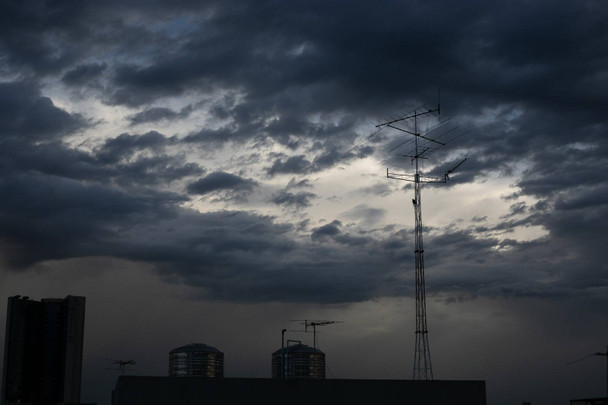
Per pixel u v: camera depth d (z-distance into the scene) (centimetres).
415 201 9131
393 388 5928
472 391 6128
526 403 9694
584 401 9212
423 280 8850
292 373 16975
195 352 18750
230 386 5434
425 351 8569
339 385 5762
